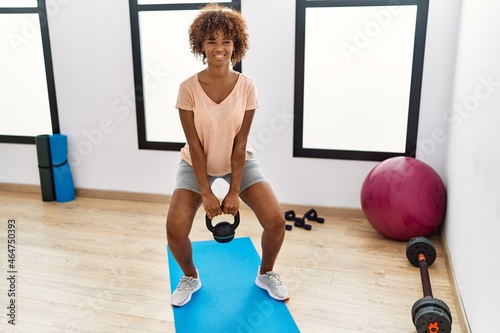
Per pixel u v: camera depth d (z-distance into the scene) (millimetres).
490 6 1692
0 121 3443
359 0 2631
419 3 2551
